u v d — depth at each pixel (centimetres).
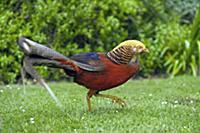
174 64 1811
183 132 853
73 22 1698
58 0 1686
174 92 1359
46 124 909
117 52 948
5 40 1609
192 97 1255
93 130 862
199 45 1780
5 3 1650
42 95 1280
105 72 947
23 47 884
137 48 952
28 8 1667
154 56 1814
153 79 1717
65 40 1712
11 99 1216
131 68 959
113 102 1100
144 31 1856
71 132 854
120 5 1777
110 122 920
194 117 976
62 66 923
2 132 863
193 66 1791
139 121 932
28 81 1653
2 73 1638
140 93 1345
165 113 1012
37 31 1658
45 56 900
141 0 1884
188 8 1986
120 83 969
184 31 1861
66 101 1171
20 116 988
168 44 1836
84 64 942
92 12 1720
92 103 1130
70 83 1602
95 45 1772
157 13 1903
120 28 1791
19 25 1631
